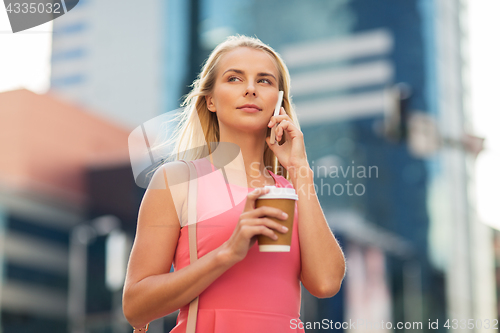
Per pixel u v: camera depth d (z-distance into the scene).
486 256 56.12
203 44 64.62
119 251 49.84
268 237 2.13
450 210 55.50
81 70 60.12
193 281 2.17
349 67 61.56
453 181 56.41
